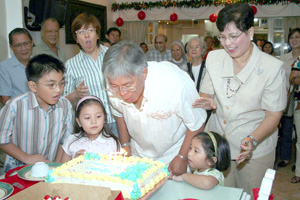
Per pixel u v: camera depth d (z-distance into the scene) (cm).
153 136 164
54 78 158
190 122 160
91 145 187
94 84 231
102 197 108
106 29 757
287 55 373
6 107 168
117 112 183
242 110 173
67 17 602
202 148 156
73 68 235
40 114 173
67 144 187
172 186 137
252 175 183
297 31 349
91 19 224
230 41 156
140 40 802
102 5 745
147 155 179
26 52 277
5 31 357
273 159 188
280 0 677
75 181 132
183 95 153
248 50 167
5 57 359
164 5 758
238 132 177
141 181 126
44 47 359
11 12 356
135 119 163
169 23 995
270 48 563
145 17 789
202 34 1023
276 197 308
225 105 177
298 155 341
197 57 345
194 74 343
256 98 168
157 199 124
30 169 154
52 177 136
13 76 280
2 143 166
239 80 171
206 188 134
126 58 130
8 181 143
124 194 121
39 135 176
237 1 700
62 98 185
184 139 168
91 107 181
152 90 151
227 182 189
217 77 180
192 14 752
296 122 329
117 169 141
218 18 158
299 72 316
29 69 161
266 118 169
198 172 161
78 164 149
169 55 536
